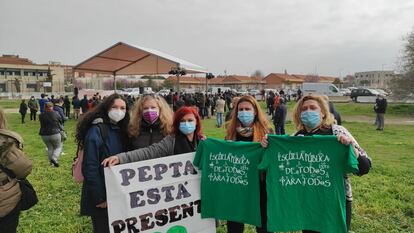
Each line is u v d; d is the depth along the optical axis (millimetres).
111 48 17109
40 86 101625
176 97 19891
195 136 4203
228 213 3916
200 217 4035
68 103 27078
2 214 3279
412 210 6242
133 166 3662
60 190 7637
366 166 3354
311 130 3752
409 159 11508
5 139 3320
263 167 3602
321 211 3506
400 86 35000
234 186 3875
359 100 44562
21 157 3330
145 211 3732
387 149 13562
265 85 104688
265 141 3660
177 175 3914
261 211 3807
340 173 3453
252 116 4012
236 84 102000
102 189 3537
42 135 9922
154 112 3914
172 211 3875
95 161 3508
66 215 6094
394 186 7965
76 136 3820
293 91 60469
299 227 3553
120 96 3793
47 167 9977
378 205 6574
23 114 24516
